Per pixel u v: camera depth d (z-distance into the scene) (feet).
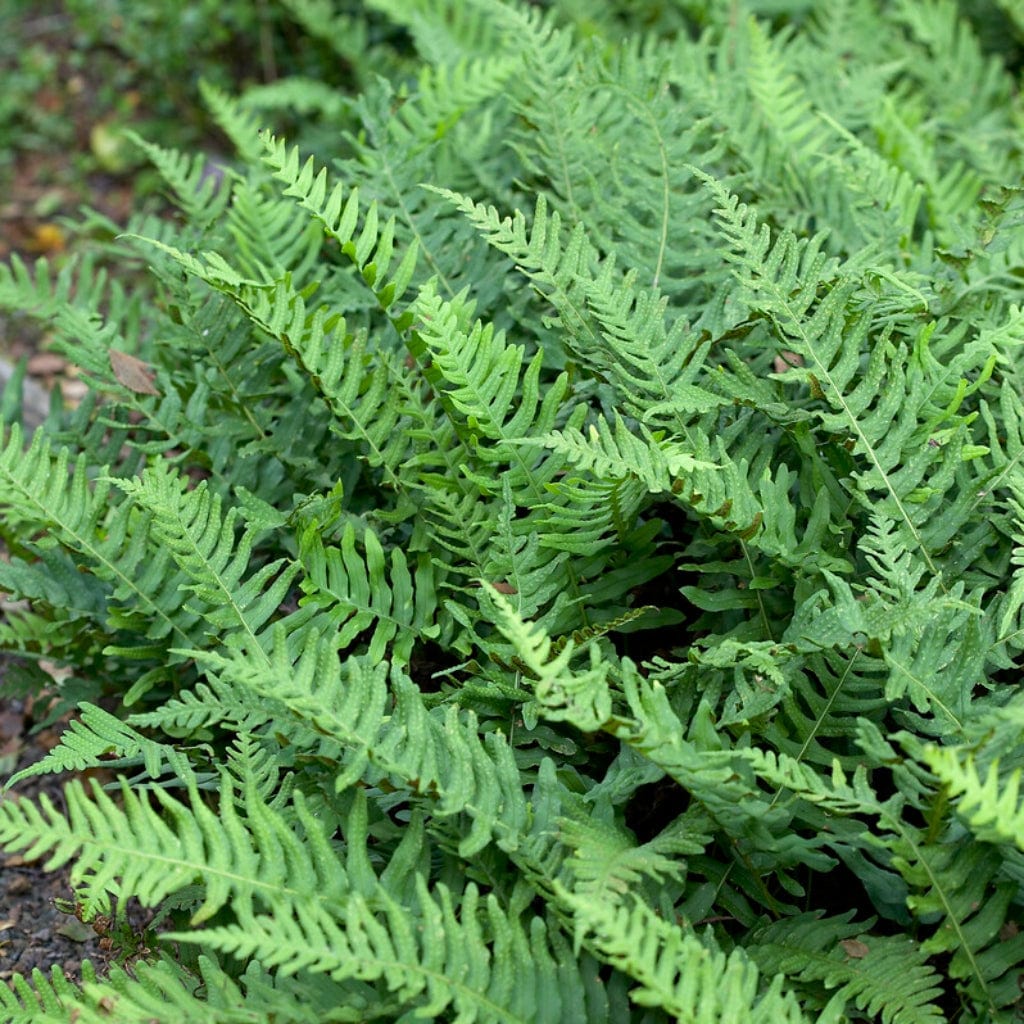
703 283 6.80
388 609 6.35
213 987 5.85
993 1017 5.79
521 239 6.44
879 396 6.47
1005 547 6.31
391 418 6.48
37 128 10.15
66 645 6.77
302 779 6.14
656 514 6.65
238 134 7.94
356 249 6.40
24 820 5.73
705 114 7.44
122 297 7.32
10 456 6.43
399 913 5.68
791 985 5.92
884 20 8.57
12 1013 5.95
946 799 5.67
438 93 7.54
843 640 5.94
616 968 5.82
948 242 7.28
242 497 6.45
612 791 5.99
